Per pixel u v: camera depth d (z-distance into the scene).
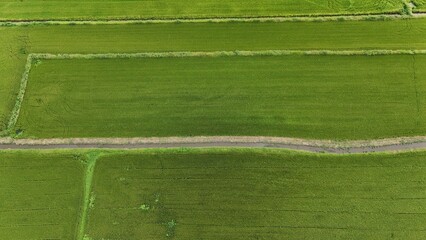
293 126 30.28
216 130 30.39
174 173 29.11
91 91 32.06
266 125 30.39
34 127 30.94
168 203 28.23
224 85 31.86
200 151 29.67
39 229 27.80
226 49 33.22
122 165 29.45
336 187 28.17
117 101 31.64
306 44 33.16
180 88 31.91
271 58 32.69
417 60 32.09
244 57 32.81
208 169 29.14
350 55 32.50
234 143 29.94
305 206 27.78
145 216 27.89
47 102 31.72
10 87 32.38
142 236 27.39
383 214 27.30
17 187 29.03
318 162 28.95
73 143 30.33
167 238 27.28
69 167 29.55
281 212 27.69
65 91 32.09
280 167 28.94
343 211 27.52
